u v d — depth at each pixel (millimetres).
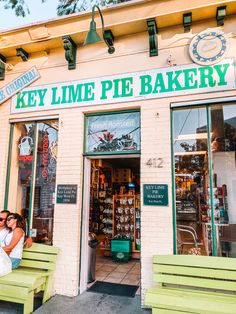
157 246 3990
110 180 9672
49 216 4840
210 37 4199
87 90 4801
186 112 4324
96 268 5875
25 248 4387
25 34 5035
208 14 4203
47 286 4059
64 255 4422
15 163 5230
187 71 4266
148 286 3939
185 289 3494
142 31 4625
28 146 5227
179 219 4117
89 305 3938
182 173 4207
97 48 4867
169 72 4359
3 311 3793
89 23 4668
